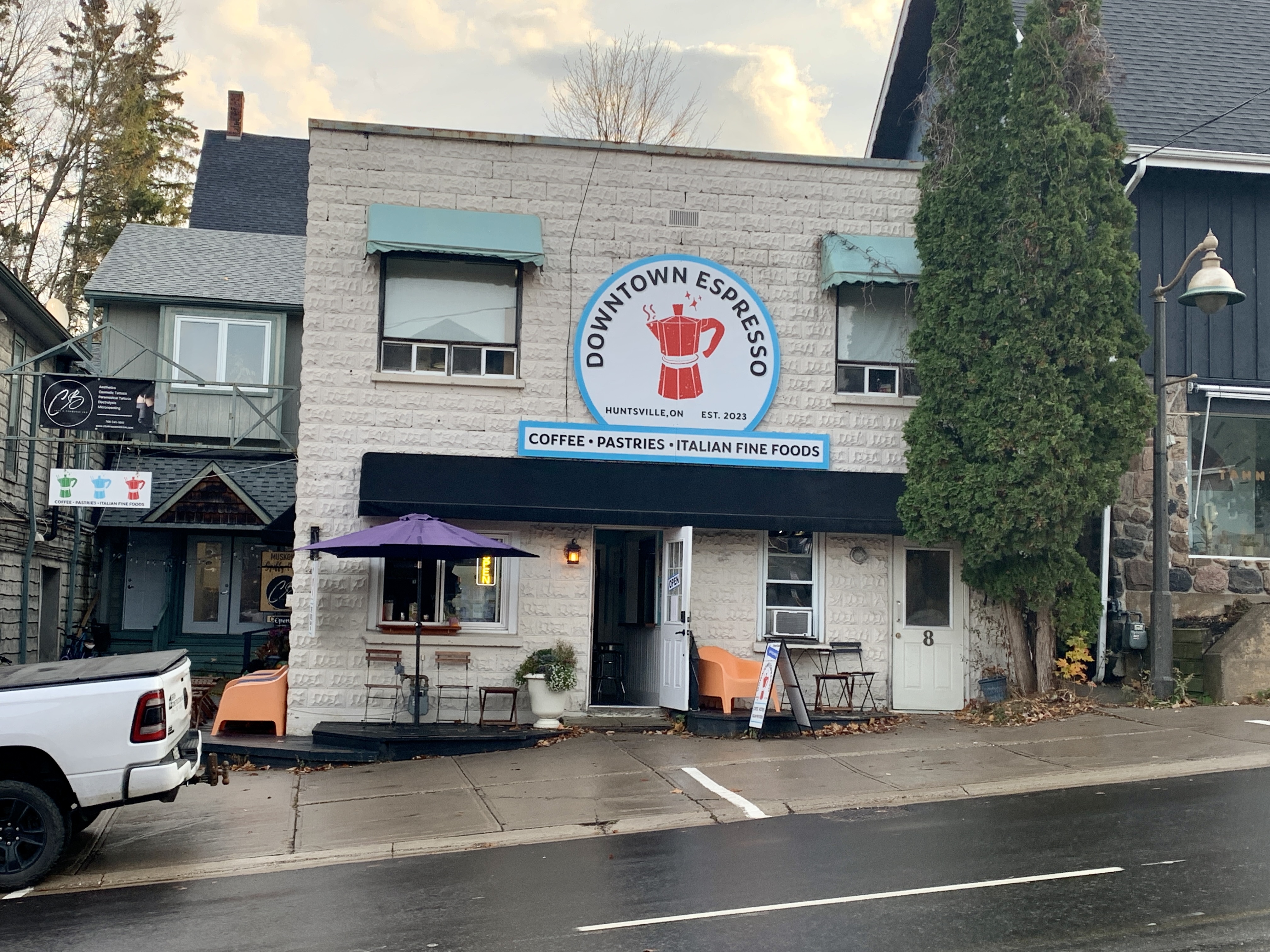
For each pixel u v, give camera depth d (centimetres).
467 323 1509
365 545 1260
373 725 1420
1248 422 1645
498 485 1454
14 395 1803
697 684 1430
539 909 735
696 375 1530
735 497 1488
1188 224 1631
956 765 1171
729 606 1531
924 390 1501
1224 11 1881
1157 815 935
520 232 1488
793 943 643
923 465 1481
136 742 864
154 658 968
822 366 1558
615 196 1538
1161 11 1864
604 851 902
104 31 3428
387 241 1442
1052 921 670
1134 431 1418
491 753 1331
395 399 1480
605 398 1509
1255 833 865
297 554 1454
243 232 2503
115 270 2189
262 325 2169
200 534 2170
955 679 1545
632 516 1457
